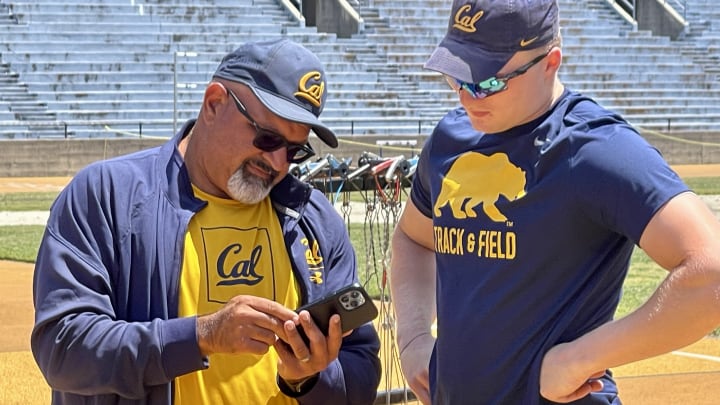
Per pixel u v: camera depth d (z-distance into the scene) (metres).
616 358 2.76
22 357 7.66
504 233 2.98
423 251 3.59
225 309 3.01
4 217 17.91
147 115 32.06
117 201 3.17
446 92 35.91
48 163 27.19
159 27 35.72
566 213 2.90
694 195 2.79
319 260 3.41
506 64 2.90
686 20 43.41
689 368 7.61
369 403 3.49
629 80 38.88
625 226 2.81
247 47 3.21
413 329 3.47
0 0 34.47
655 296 2.71
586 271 2.94
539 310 2.96
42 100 31.80
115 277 3.14
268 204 3.39
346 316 3.04
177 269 3.18
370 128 33.62
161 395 3.13
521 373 2.98
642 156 2.81
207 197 3.29
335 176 5.51
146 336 3.00
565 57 39.03
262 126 3.13
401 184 5.52
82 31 34.47
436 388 3.24
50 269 3.09
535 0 2.88
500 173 3.02
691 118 37.41
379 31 38.59
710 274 2.62
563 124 2.95
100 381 3.01
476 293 3.05
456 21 2.97
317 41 37.00
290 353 3.11
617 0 44.31
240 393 3.27
